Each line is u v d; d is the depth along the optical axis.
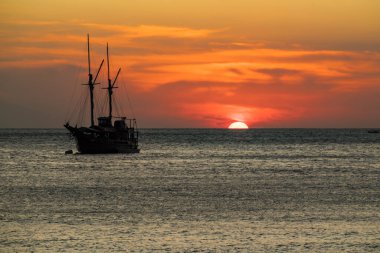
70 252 85.94
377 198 136.00
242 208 120.88
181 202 129.12
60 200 131.75
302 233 96.81
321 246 89.12
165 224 103.81
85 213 114.38
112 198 135.00
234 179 179.00
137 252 85.88
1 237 93.75
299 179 179.50
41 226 101.62
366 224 103.75
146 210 118.12
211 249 87.50
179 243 90.69
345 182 171.12
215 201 130.62
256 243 90.69
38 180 175.50
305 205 125.06
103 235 95.31
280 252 86.12
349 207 122.25
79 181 172.62
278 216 111.69
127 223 104.50
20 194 142.00
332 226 102.12
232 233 96.81
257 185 162.62
